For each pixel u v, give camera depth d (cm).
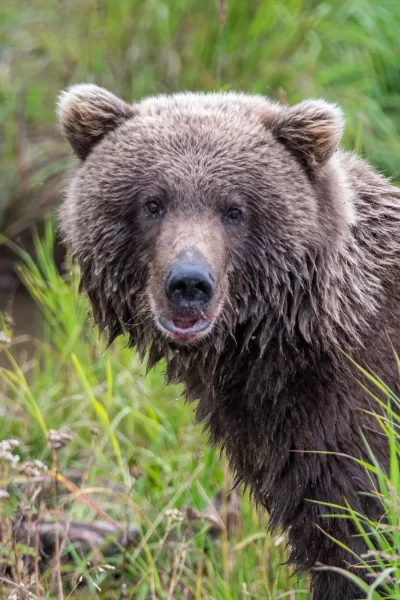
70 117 952
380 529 877
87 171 941
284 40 1808
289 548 1088
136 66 1838
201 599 1059
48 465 1244
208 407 966
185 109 941
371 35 1844
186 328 871
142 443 1301
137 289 932
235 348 933
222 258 885
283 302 904
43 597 998
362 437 866
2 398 1376
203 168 895
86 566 1066
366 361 900
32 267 1535
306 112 909
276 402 909
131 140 920
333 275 899
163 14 1827
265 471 945
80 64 1894
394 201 968
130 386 1315
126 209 912
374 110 1783
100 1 1919
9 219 1808
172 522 1064
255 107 954
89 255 938
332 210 916
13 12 2012
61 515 1065
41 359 1596
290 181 906
